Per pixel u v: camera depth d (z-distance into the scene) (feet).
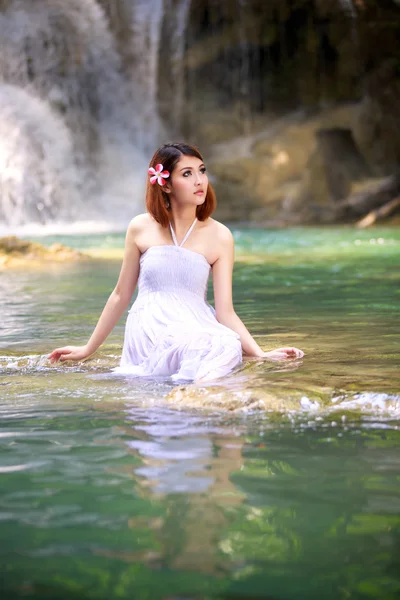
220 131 82.94
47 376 11.27
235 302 20.15
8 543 5.21
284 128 80.28
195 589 4.56
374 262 31.81
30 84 76.95
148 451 7.27
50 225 69.41
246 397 9.02
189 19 81.41
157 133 82.28
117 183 78.43
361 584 4.59
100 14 80.23
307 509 5.77
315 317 17.10
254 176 77.41
